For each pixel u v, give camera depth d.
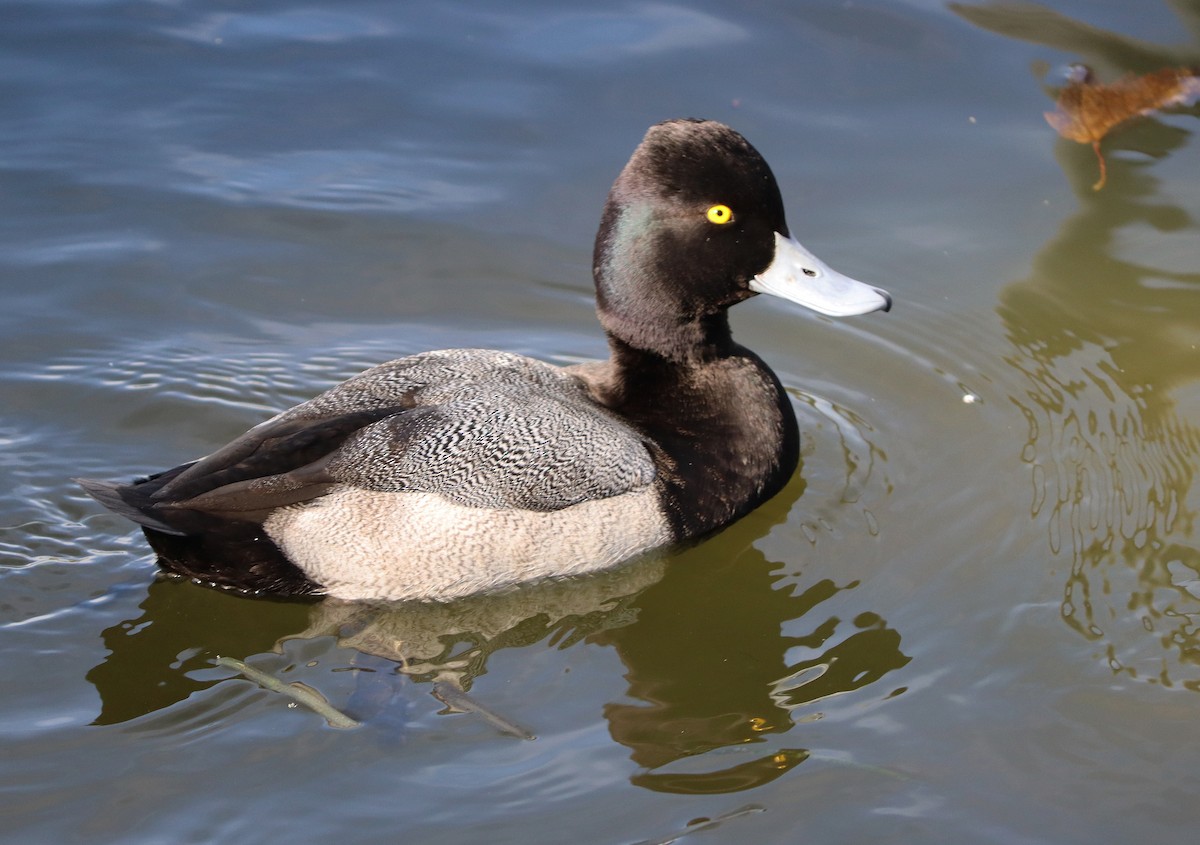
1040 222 13.05
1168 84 14.34
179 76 14.86
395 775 7.74
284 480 8.70
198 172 13.73
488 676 8.67
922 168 13.68
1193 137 13.87
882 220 13.14
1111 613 9.08
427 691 8.48
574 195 13.60
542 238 13.23
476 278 12.88
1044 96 14.38
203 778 7.68
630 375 10.15
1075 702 8.33
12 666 8.52
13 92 14.46
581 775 7.78
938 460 10.76
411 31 15.59
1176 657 8.67
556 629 9.25
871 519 10.14
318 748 7.92
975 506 10.19
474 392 9.38
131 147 13.95
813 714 8.35
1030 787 7.70
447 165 13.91
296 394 11.45
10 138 13.88
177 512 8.52
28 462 10.38
